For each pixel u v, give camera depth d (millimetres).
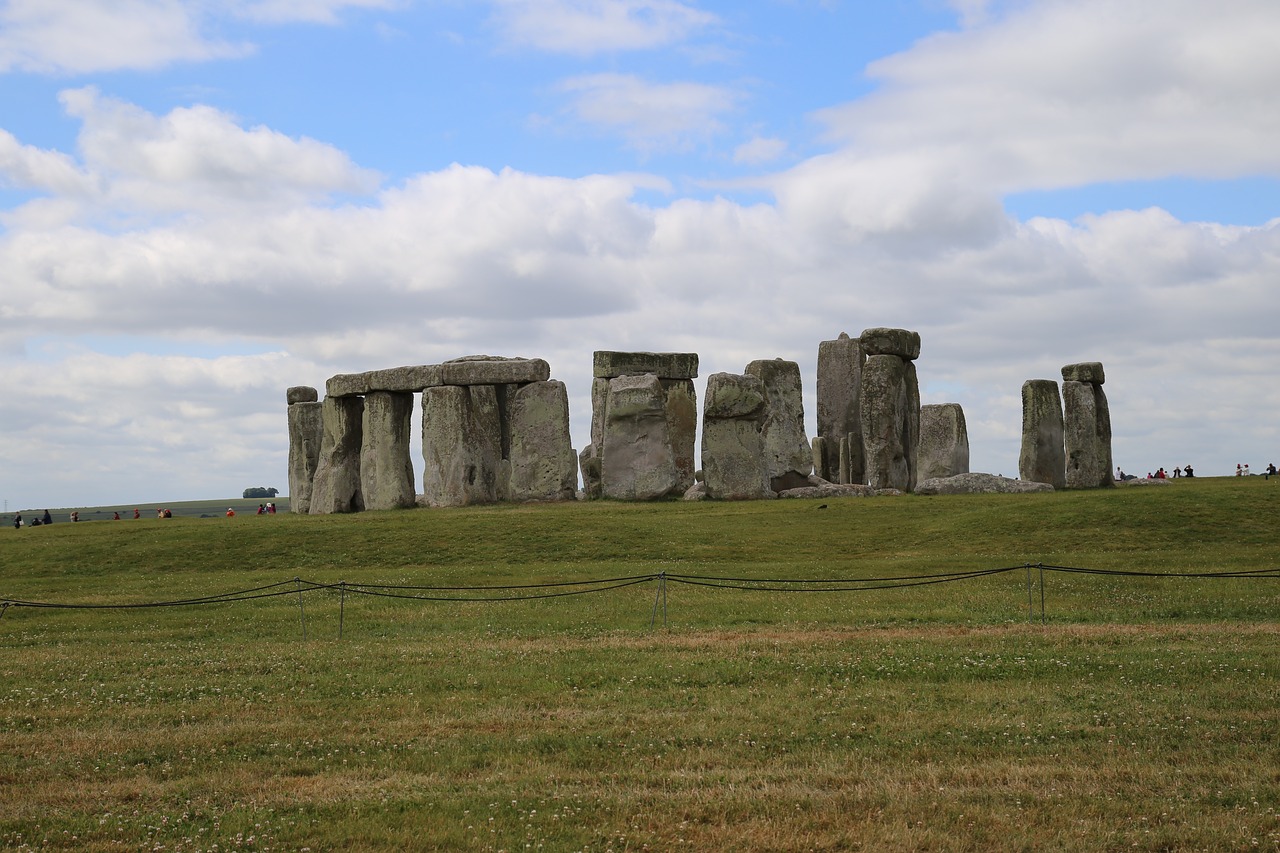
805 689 19656
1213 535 36469
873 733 17109
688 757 16219
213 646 24719
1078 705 18281
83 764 16328
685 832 13594
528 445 51406
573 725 17797
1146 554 34281
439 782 15414
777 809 14180
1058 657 21422
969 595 29000
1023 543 36594
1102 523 37938
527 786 15164
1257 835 13250
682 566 34656
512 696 19547
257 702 19562
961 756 16031
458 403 51875
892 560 34844
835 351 58781
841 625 25484
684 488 52969
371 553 38250
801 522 41062
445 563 37188
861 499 46406
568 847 13227
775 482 53156
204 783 15516
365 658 22766
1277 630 23609
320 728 17875
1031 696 18859
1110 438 55094
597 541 38500
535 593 30844
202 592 32281
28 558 39125
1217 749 16016
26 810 14523
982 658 21484
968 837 13312
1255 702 18109
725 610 27578
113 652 24172
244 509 122125
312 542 39594
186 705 19453
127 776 15922
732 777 15328
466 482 51438
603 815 14094
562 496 51156
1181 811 13906
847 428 58344
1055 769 15367
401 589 31766
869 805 14281
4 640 26031
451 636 25250
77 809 14594
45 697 20062
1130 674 20047
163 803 14844
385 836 13562
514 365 52094
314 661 22609
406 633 25828
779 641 23547
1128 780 14992
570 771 15742
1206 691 18781
